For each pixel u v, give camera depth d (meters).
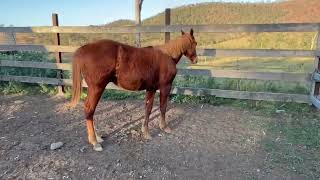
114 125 4.70
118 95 6.45
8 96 6.58
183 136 4.25
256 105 5.59
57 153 3.70
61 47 6.42
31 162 3.48
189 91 5.93
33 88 7.10
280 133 4.29
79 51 3.61
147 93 4.16
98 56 3.53
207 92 5.82
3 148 3.85
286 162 3.42
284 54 5.18
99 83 3.64
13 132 4.43
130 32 5.95
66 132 4.42
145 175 3.18
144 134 4.18
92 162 3.47
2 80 7.22
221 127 4.59
